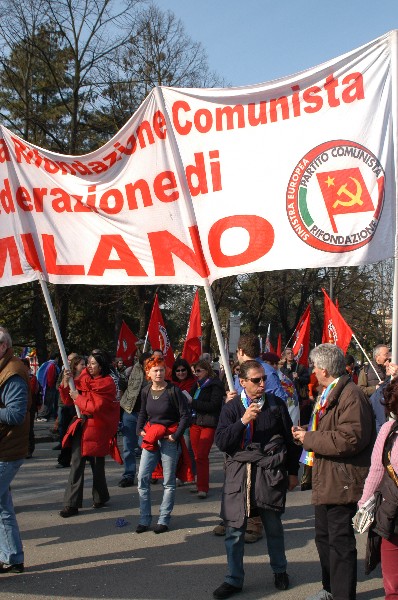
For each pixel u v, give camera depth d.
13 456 5.34
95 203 6.64
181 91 6.09
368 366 10.16
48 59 24.05
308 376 14.45
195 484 9.56
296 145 5.69
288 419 5.28
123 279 6.54
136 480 9.89
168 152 6.24
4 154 7.07
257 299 34.44
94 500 8.02
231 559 5.12
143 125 6.32
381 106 5.47
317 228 5.61
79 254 6.77
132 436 9.50
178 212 6.25
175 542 6.54
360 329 40.81
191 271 6.20
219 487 9.45
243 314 38.81
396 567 3.85
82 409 7.52
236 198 5.91
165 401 7.03
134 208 6.47
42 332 27.05
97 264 6.67
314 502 4.68
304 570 5.73
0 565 5.59
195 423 8.65
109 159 6.54
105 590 5.20
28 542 6.52
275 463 5.11
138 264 6.47
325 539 4.93
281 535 5.27
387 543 3.88
